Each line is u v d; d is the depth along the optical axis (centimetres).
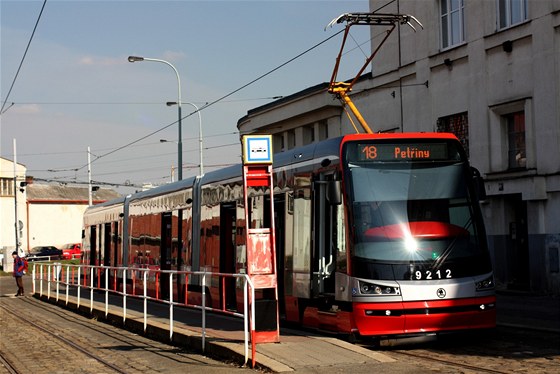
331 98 3303
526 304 2014
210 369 1130
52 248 7381
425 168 1327
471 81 2523
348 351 1160
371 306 1239
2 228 8488
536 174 2256
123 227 2841
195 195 2088
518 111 2361
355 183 1302
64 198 9262
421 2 2769
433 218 1295
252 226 1680
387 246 1261
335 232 1337
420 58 2772
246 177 1237
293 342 1254
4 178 8531
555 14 2194
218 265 1877
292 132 3781
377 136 1332
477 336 1370
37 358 1380
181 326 1555
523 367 1065
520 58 2328
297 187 1502
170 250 2291
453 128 2644
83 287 2347
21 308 2678
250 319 1197
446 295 1249
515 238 2414
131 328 1773
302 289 1458
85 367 1236
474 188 1338
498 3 2427
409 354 1212
